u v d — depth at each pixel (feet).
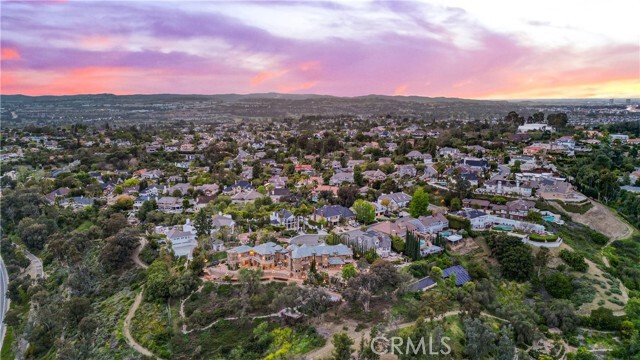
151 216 649.61
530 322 376.68
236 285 417.90
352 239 497.87
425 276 443.73
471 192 640.58
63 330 443.32
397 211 636.48
